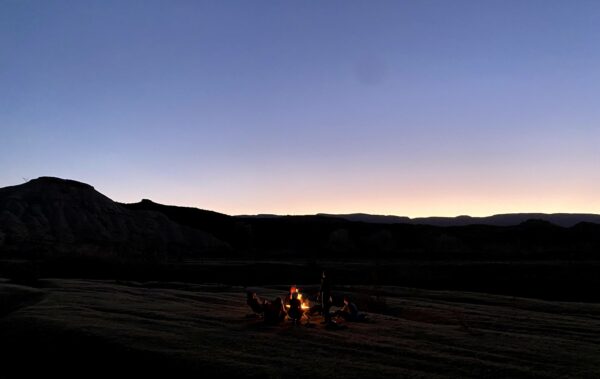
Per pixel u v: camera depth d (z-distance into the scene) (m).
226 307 19.11
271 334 13.13
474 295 27.72
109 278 46.41
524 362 10.76
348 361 10.45
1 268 36.94
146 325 13.90
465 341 12.89
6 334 13.30
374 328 14.58
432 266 56.41
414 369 10.01
